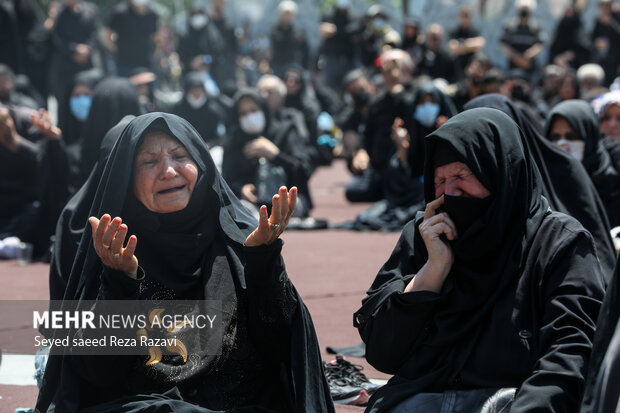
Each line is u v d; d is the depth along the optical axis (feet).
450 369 10.30
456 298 10.35
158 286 10.97
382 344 10.59
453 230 10.46
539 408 9.39
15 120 28.86
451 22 88.53
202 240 11.23
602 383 8.64
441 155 10.50
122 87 23.58
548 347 9.91
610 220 19.27
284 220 10.46
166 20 102.01
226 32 64.28
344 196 40.32
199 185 11.25
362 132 37.42
